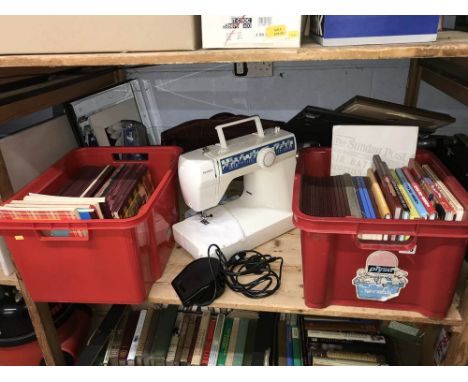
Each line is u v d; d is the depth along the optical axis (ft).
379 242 2.47
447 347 2.99
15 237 2.60
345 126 3.14
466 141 3.19
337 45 2.30
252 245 3.28
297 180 2.84
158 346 3.84
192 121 4.25
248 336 3.95
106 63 2.36
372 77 4.42
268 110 4.72
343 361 3.45
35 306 3.13
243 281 2.95
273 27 2.27
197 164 2.75
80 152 3.66
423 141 3.49
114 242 2.54
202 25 2.32
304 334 3.81
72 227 2.47
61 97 3.74
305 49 2.24
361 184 3.05
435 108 4.48
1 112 2.85
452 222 2.23
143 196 3.29
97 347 3.69
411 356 3.87
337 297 2.71
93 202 2.56
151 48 2.35
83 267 2.68
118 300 2.81
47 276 2.76
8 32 2.38
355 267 2.56
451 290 2.49
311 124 3.64
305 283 2.64
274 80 4.56
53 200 2.61
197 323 4.13
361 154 3.19
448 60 3.76
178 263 3.18
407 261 2.48
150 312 4.24
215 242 3.08
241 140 3.10
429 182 2.79
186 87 4.71
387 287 2.60
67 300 2.86
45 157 3.68
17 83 3.42
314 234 2.41
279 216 3.38
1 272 3.14
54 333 3.43
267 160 3.07
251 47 2.33
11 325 3.79
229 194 4.14
